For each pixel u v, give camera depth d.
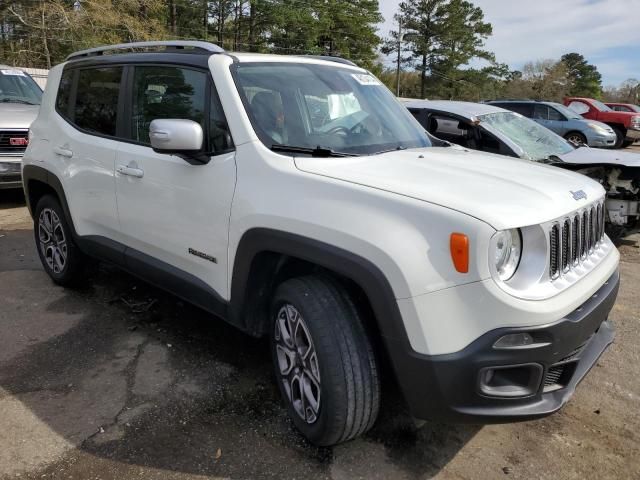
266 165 2.82
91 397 3.17
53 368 3.48
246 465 2.65
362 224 2.37
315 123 3.23
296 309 2.65
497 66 68.44
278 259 2.87
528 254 2.33
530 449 2.82
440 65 65.06
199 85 3.26
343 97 3.50
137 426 2.92
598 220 2.99
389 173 2.67
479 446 2.83
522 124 7.30
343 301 2.54
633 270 5.84
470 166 2.92
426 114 7.21
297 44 49.97
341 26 56.75
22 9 31.73
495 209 2.27
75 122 4.32
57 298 4.58
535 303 2.24
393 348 2.32
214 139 3.12
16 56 32.19
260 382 3.36
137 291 4.75
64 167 4.28
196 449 2.75
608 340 2.90
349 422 2.52
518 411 2.31
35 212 4.89
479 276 2.17
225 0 44.84
